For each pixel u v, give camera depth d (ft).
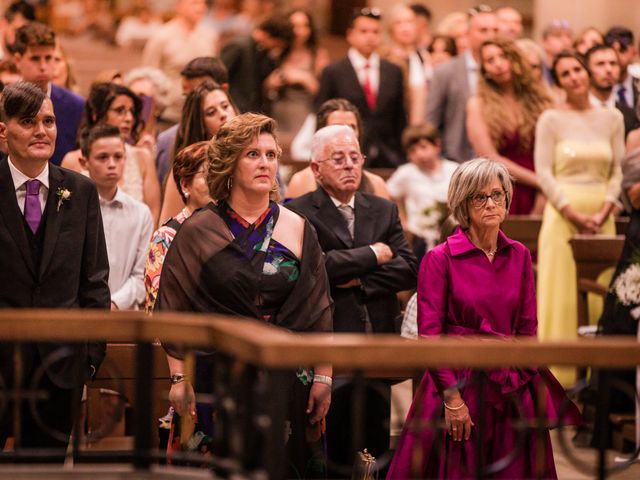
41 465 28.96
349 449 33.19
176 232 28.02
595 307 45.11
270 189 27.27
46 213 28.45
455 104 54.85
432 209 47.16
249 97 60.23
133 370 33.37
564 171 45.80
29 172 28.43
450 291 28.22
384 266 32.53
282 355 20.68
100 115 41.68
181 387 27.14
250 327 21.94
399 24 66.49
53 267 28.25
